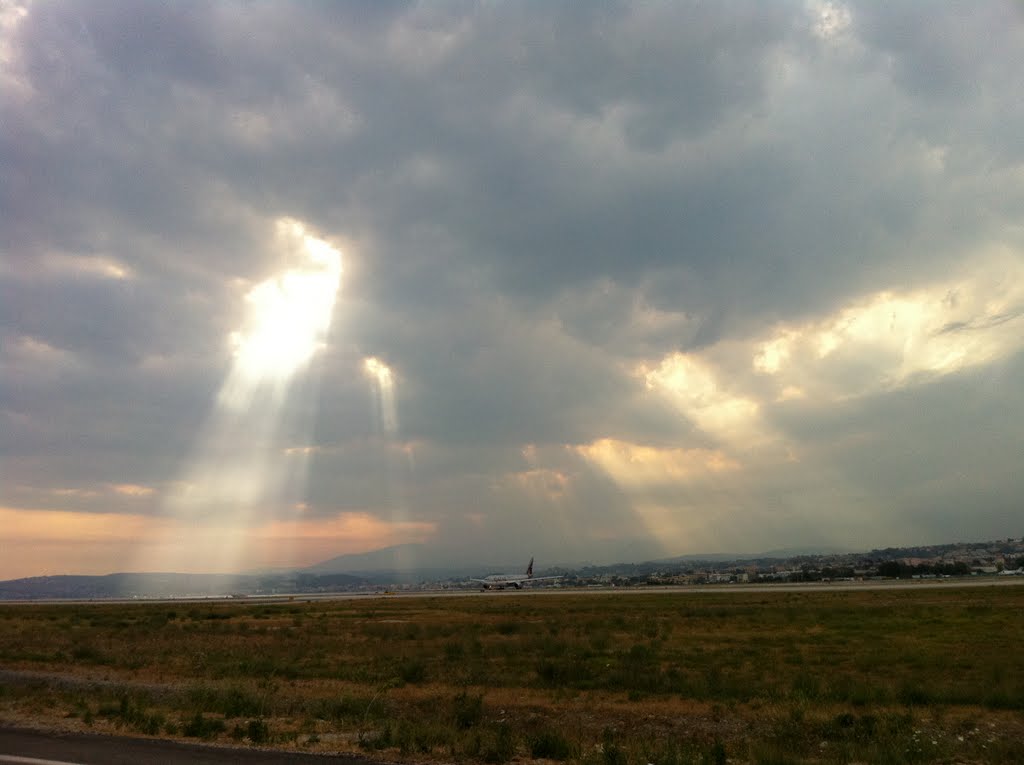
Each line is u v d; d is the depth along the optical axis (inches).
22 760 478.6
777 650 1250.0
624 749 541.6
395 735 566.9
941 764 518.9
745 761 520.7
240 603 4126.5
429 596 4685.0
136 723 629.6
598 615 2250.2
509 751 517.3
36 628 2092.8
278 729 621.9
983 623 1642.5
